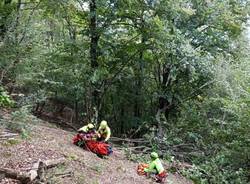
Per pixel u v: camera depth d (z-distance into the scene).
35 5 14.93
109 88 19.75
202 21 18.34
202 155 15.33
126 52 17.61
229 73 16.62
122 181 10.17
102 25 16.83
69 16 17.03
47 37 16.91
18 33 13.12
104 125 12.90
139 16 16.20
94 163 10.69
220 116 16.98
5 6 13.24
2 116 11.55
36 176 8.21
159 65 19.03
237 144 14.16
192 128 16.94
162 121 18.34
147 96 20.19
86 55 17.05
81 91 17.27
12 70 13.12
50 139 11.66
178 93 19.00
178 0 16.11
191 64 16.58
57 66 16.58
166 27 15.99
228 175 13.61
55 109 20.73
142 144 16.89
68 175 9.13
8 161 8.62
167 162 14.66
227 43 18.52
